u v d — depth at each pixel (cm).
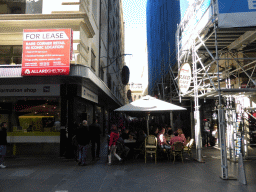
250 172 712
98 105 1852
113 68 2319
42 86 995
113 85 2334
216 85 1250
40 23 938
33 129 1023
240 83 1010
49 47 834
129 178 639
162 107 958
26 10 999
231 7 662
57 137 1009
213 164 838
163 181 610
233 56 980
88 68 859
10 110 1036
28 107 1034
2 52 1001
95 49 1339
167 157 978
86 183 590
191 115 1494
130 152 1003
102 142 1650
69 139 964
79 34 929
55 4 959
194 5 998
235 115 965
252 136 971
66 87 979
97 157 977
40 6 997
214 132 1327
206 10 803
